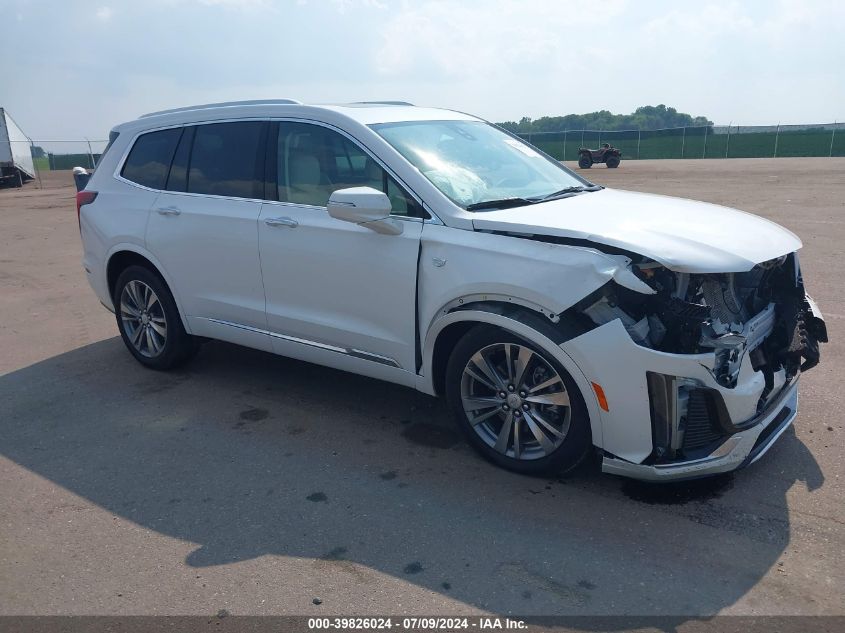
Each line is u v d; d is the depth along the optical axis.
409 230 3.94
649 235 3.43
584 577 3.04
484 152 4.67
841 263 8.85
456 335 3.99
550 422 3.69
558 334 3.41
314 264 4.36
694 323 3.24
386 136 4.27
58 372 5.80
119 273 5.81
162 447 4.41
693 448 3.41
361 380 5.43
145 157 5.48
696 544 3.23
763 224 3.99
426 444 4.34
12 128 30.94
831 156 46.59
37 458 4.31
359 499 3.73
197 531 3.49
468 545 3.29
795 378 3.93
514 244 3.58
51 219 17.30
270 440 4.45
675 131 51.16
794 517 3.41
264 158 4.71
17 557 3.33
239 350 6.21
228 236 4.78
